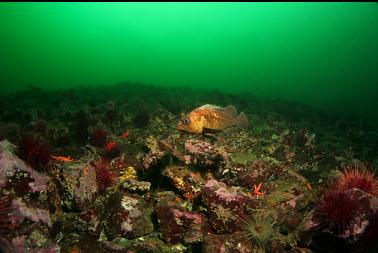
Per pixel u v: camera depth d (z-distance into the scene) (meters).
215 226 1.36
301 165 2.15
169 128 2.70
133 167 1.93
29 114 3.04
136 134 2.52
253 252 1.22
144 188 1.63
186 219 1.42
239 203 1.36
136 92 5.41
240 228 1.32
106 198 1.62
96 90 6.02
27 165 1.35
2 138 1.46
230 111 1.19
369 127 4.23
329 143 3.01
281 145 2.42
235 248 1.23
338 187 1.37
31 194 1.32
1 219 1.16
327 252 1.23
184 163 1.72
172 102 3.78
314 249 1.27
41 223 1.28
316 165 2.17
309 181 2.02
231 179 1.69
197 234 1.35
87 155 2.05
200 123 1.13
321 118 4.80
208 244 1.25
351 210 1.16
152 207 1.60
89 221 1.42
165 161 1.75
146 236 1.47
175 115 3.21
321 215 1.24
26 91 5.64
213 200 1.38
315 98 11.03
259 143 2.55
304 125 3.83
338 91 12.96
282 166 1.86
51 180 1.44
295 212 1.44
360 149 2.88
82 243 1.31
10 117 3.09
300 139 2.54
